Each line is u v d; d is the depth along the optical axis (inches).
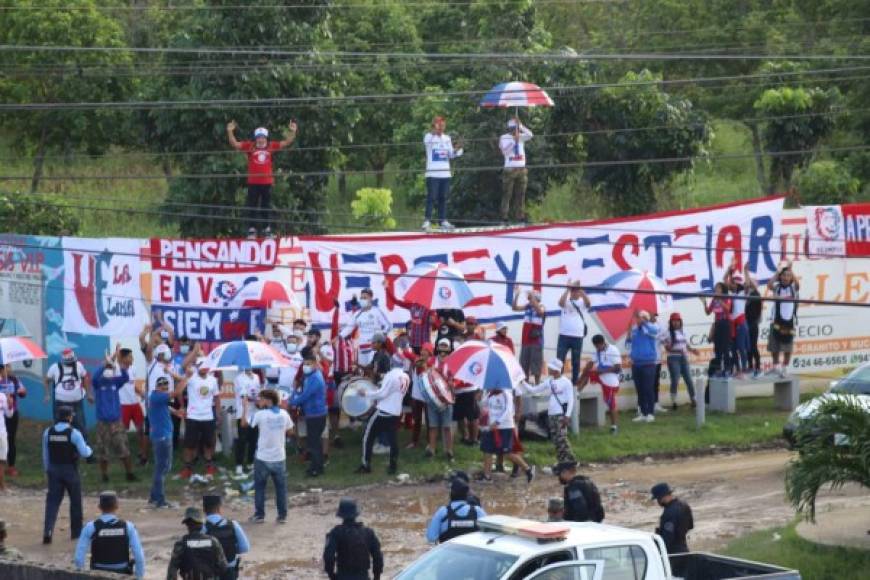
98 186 3117.6
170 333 1898.4
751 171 3585.1
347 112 2468.0
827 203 3095.5
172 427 1755.7
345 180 3171.8
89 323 2006.6
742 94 3678.6
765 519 1542.8
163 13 3444.9
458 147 2229.3
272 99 2316.7
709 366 2142.0
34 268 2069.4
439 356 1844.2
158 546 1475.1
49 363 2058.3
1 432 1734.7
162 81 2449.6
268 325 1951.3
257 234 2304.4
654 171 2819.9
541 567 927.7
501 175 2687.0
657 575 955.3
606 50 3900.1
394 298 2003.0
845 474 1337.4
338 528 1092.5
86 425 1947.6
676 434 1982.0
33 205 2511.1
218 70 2389.3
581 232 2137.1
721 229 2233.0
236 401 1795.0
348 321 1948.8
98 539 1113.4
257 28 2418.8
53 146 3051.2
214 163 2349.9
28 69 2908.5
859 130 3361.2
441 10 3307.1
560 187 2989.7
